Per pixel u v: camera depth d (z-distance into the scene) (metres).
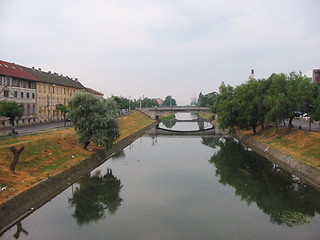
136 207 27.42
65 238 21.02
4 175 27.39
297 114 52.06
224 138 82.12
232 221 24.16
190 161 49.19
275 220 24.34
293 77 52.16
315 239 20.91
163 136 87.88
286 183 34.72
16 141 38.53
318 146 40.59
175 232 22.08
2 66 65.50
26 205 24.66
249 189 33.00
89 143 47.44
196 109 126.81
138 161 49.06
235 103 64.06
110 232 22.08
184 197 30.28
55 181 31.00
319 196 29.62
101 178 37.53
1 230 20.89
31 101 73.25
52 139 43.59
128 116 110.62
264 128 69.25
